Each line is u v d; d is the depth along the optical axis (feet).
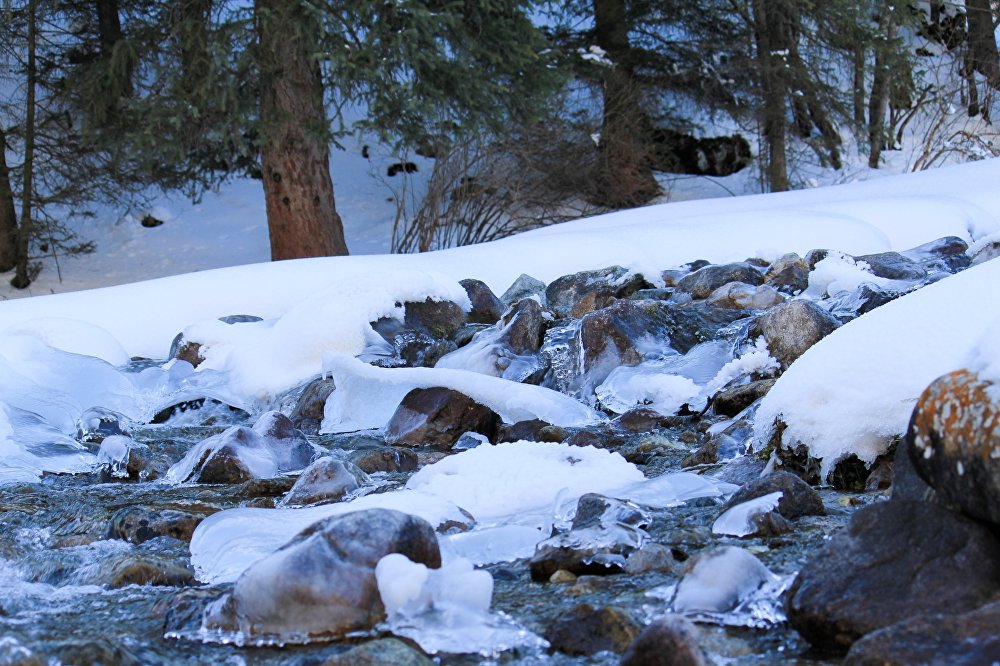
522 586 8.05
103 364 22.54
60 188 58.49
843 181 67.00
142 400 22.04
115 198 60.44
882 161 69.67
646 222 37.45
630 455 14.03
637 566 8.12
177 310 27.91
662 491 10.82
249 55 42.45
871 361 10.71
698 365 19.12
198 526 10.12
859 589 6.29
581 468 11.55
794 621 6.41
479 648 6.58
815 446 10.87
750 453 12.25
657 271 27.09
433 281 25.12
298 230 46.83
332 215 47.88
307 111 45.68
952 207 35.63
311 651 6.67
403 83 42.68
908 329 10.59
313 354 22.65
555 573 8.21
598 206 61.67
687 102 66.28
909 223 34.50
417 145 46.96
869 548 6.54
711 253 31.99
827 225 33.19
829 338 11.43
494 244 33.47
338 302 23.43
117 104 48.88
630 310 20.72
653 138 66.39
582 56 60.75
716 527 9.20
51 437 17.57
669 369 19.16
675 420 16.99
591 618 6.67
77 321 25.14
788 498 9.40
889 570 6.36
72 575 9.31
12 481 15.26
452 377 16.87
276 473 14.57
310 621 6.91
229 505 12.29
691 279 26.17
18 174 58.29
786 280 24.88
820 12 60.85
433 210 54.19
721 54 63.52
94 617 7.92
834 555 6.60
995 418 6.32
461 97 45.24
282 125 43.98
